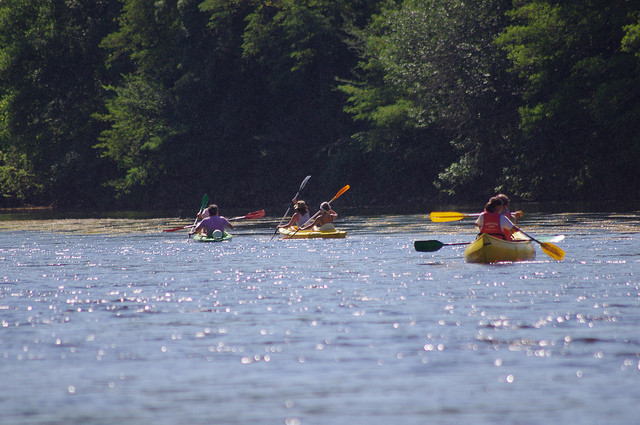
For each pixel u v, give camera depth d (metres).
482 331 27.11
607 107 114.75
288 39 179.62
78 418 18.36
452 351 24.22
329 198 187.38
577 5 118.88
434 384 20.67
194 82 186.12
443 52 138.38
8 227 110.31
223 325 29.17
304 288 38.88
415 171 168.88
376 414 18.33
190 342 26.20
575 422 17.55
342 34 180.62
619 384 20.34
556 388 20.12
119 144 193.75
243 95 187.50
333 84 182.12
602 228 73.81
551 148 132.88
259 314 31.45
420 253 56.81
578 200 141.38
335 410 18.67
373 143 161.50
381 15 169.50
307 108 188.50
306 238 73.44
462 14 138.75
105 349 25.30
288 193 195.75
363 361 23.17
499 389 20.12
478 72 133.50
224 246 66.75
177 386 20.88
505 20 136.88
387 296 35.59
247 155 197.75
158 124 192.38
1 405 19.41
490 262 48.88
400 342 25.61
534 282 39.31
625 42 109.25
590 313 30.16
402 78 150.38
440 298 34.66
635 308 31.09
